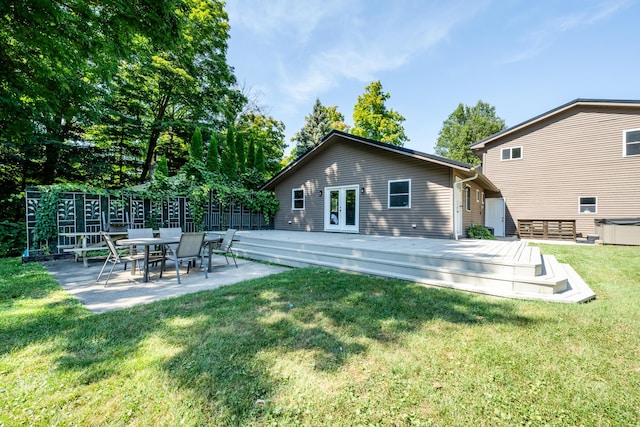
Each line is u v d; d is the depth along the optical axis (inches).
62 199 294.2
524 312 126.2
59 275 211.8
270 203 526.6
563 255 275.9
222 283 187.9
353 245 251.4
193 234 199.3
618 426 62.1
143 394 72.0
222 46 649.6
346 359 88.1
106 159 573.3
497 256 188.7
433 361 87.0
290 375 79.9
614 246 357.4
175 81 575.5
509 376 79.4
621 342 98.3
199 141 517.7
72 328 109.8
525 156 510.6
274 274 207.3
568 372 81.3
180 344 96.7
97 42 206.5
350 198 437.4
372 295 151.3
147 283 187.9
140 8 193.8
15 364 84.7
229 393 72.5
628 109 431.2
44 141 432.1
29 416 64.4
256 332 106.2
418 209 365.1
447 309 130.5
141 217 356.8
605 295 151.7
